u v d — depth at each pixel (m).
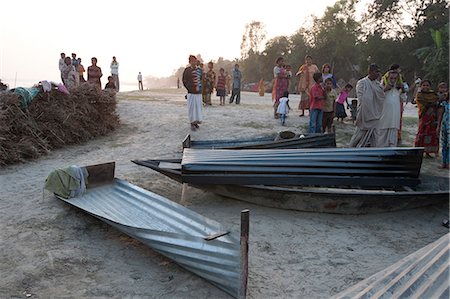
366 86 8.01
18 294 3.90
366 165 6.05
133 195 5.82
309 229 5.43
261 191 5.93
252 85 57.28
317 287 4.12
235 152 6.57
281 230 5.37
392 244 5.11
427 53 33.81
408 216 6.00
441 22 39.19
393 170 6.09
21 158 8.70
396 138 8.09
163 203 5.26
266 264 4.54
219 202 6.37
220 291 3.97
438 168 8.70
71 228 5.32
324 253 4.82
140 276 4.27
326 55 58.03
